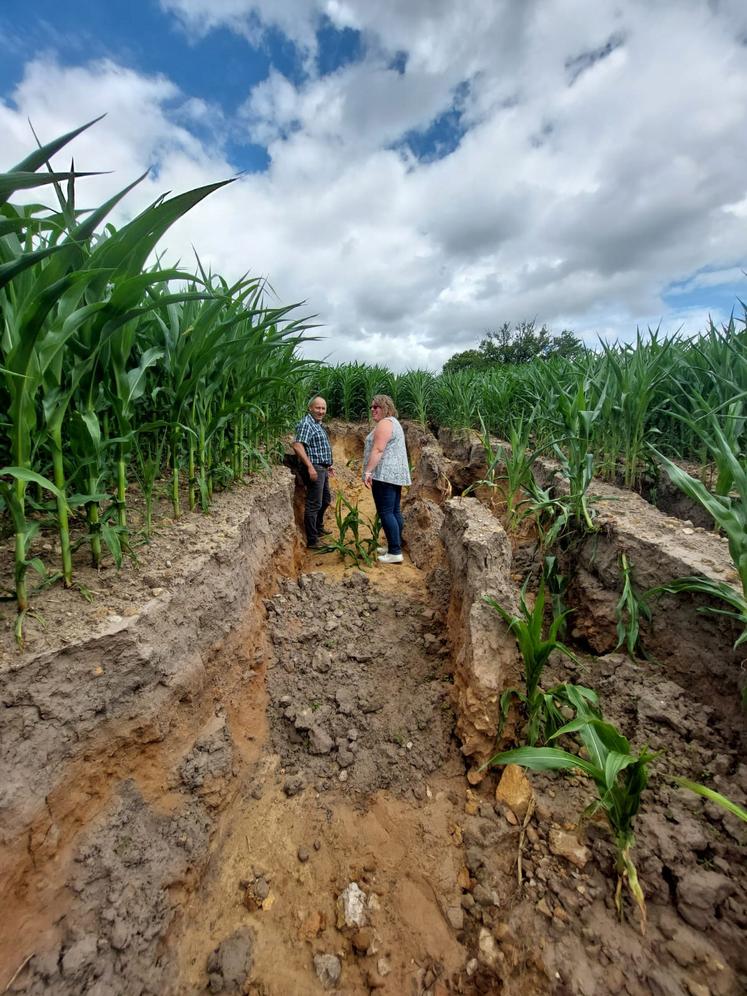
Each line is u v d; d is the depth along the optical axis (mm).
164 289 2482
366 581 3342
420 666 2531
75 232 1226
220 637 1988
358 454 7375
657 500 3301
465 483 5441
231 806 1810
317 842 1749
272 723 2215
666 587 2000
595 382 3521
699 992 1196
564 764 1486
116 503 1826
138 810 1445
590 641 2549
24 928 1114
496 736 1907
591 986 1236
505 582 2180
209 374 2621
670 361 3561
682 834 1475
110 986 1182
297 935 1493
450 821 1773
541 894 1467
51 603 1501
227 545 2170
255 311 2176
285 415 4832
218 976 1360
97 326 1511
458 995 1359
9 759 1134
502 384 5863
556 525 2676
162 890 1403
